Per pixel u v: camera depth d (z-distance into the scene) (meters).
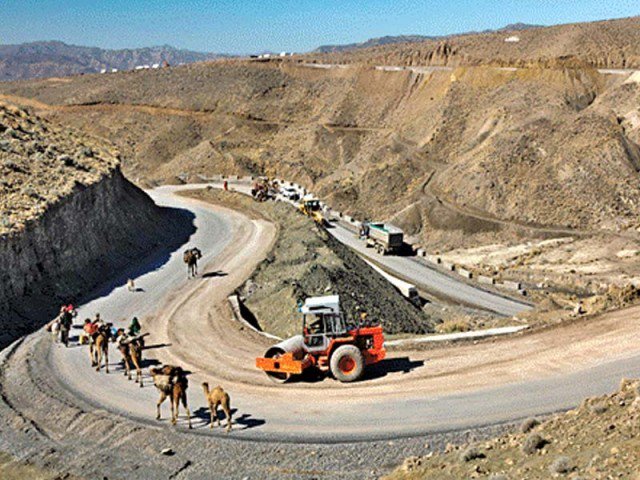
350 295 38.75
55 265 37.22
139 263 46.69
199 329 32.16
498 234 76.50
